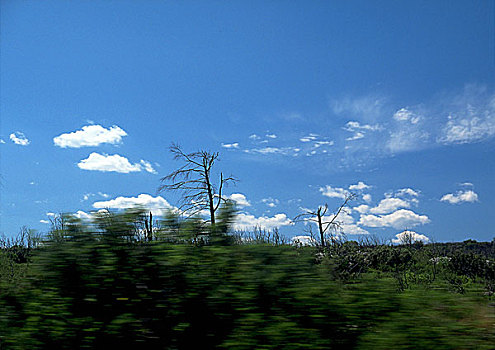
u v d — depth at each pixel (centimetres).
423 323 441
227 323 432
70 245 486
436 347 413
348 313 438
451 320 453
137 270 463
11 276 507
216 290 444
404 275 1351
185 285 455
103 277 459
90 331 432
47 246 490
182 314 440
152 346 428
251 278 451
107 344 430
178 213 532
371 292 470
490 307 488
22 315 447
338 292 465
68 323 437
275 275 454
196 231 519
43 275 473
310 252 508
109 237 494
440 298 490
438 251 1764
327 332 429
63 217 509
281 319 424
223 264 468
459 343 419
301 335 416
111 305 450
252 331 417
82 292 458
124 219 510
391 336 418
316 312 436
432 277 1414
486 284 1291
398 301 464
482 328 441
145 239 511
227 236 520
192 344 429
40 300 455
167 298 447
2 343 433
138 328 432
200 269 468
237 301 438
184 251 485
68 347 431
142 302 447
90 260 473
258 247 489
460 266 1532
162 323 439
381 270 1488
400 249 1709
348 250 1673
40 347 432
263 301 443
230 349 414
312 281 461
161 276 461
